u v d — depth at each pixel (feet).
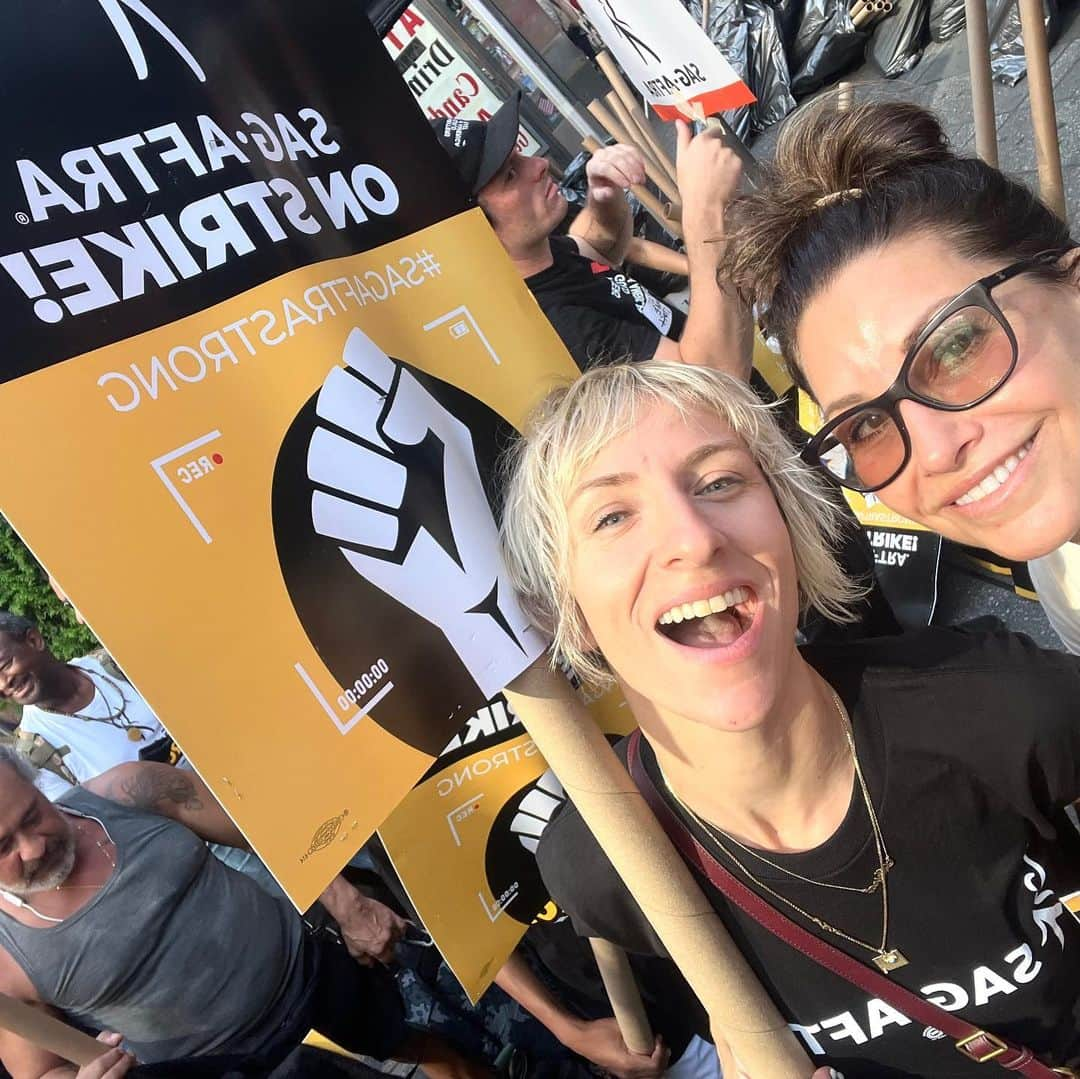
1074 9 6.37
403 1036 3.25
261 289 1.57
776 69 8.77
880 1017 1.92
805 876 1.84
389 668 1.59
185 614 1.38
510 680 1.76
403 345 1.76
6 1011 2.25
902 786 1.82
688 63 2.72
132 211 1.47
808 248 1.89
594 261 3.93
